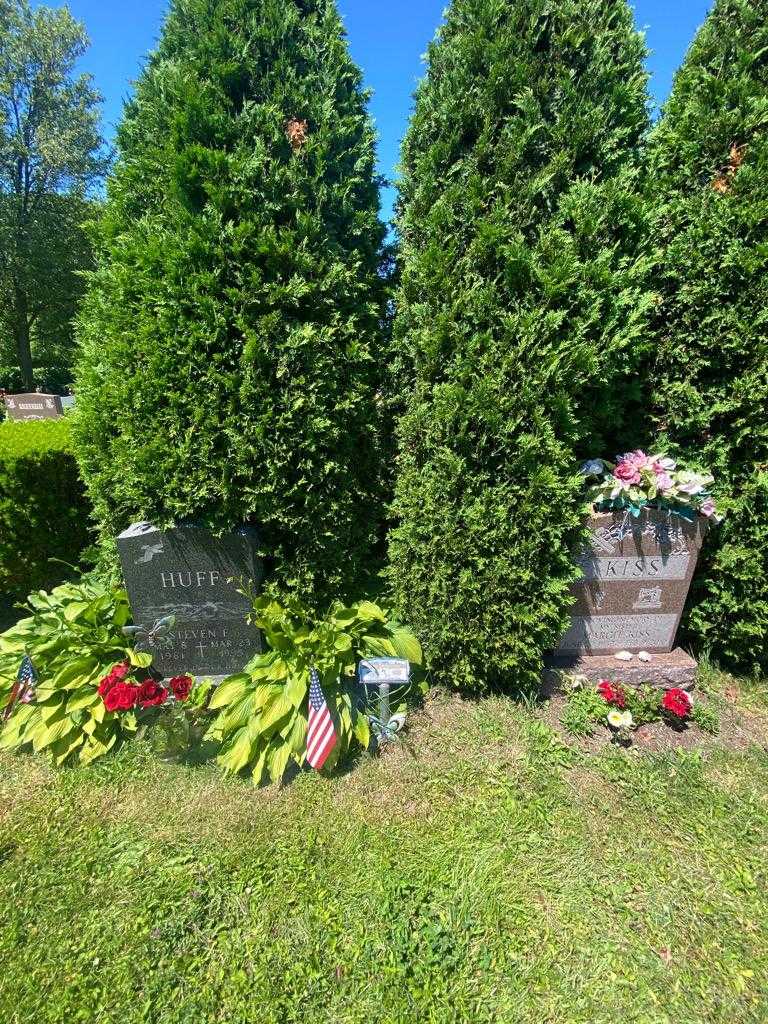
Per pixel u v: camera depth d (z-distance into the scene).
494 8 2.80
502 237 2.79
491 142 2.89
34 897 2.26
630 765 2.92
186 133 2.81
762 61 3.07
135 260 3.00
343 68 3.21
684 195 3.21
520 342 2.79
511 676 3.30
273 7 2.94
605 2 2.85
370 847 2.46
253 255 2.88
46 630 3.41
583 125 2.77
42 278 20.48
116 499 3.34
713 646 3.75
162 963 2.01
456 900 2.23
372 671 2.98
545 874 2.35
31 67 20.58
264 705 2.90
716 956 2.06
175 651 3.33
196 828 2.57
